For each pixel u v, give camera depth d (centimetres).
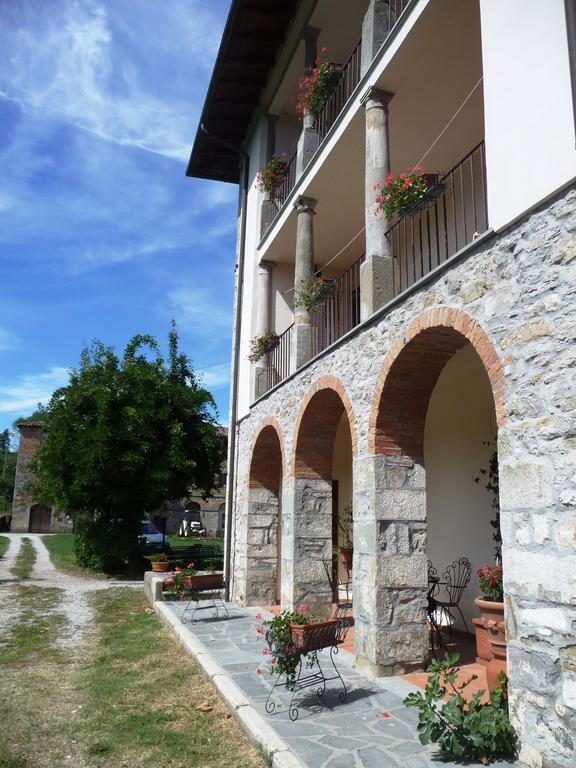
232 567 1050
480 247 424
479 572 571
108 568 1525
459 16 556
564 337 341
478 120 709
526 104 383
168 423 1472
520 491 362
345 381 641
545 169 362
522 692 346
